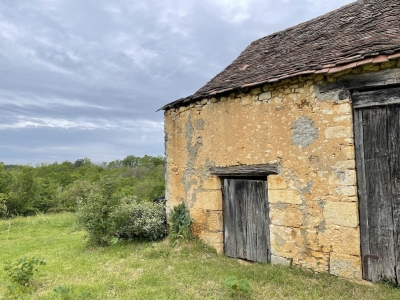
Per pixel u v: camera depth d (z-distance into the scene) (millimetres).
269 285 4367
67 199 28469
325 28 6363
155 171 43562
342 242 4391
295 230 4957
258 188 5742
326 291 4055
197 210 6672
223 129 6090
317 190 4676
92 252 6910
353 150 4320
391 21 4832
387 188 4102
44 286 4887
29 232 11250
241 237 5992
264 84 5125
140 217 7676
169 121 7484
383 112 4148
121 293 4340
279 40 7453
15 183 25969
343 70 4203
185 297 4074
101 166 58375
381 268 4121
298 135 4906
